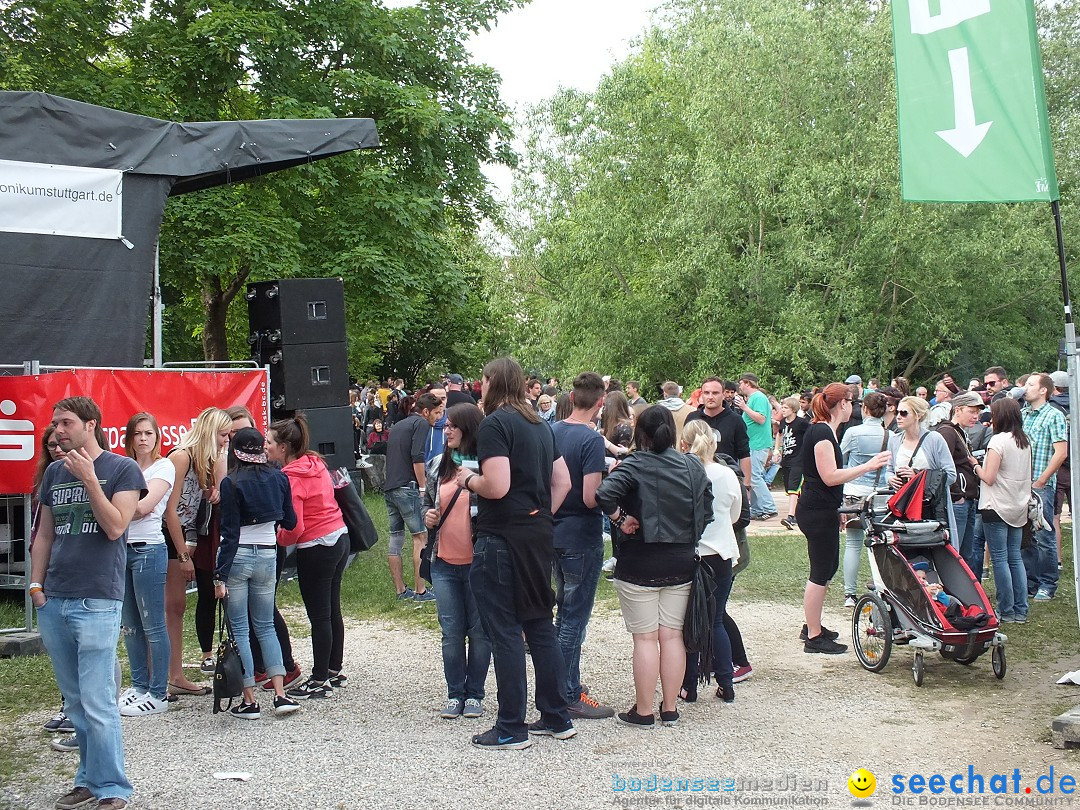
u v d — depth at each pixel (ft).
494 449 16.63
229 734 18.19
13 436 25.70
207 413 21.62
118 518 14.49
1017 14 19.74
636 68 94.89
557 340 92.17
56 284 29.73
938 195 20.74
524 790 15.20
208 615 22.39
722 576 19.81
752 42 79.30
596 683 21.48
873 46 76.48
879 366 77.20
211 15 58.03
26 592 24.36
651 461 17.92
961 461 27.40
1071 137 85.97
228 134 33.01
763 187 74.38
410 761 16.57
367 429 73.67
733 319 77.56
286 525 19.42
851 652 23.71
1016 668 22.02
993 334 84.12
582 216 86.94
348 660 23.70
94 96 55.62
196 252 56.85
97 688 14.55
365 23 65.21
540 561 17.06
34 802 15.06
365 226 62.90
